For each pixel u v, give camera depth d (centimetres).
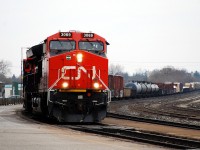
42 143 2561
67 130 3653
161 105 10588
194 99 15900
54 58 4456
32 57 5947
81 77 4469
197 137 3416
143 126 4438
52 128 3772
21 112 6981
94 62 4541
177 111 7831
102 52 4653
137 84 15162
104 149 2348
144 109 8388
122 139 3088
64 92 4422
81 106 4428
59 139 2802
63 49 4544
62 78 4438
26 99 6675
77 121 4441
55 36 4566
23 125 3944
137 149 2450
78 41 4597
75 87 4441
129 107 9231
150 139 3212
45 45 4684
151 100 14200
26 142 2594
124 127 4188
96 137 3102
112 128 3972
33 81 5794
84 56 4503
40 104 4975
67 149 2316
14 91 16162
